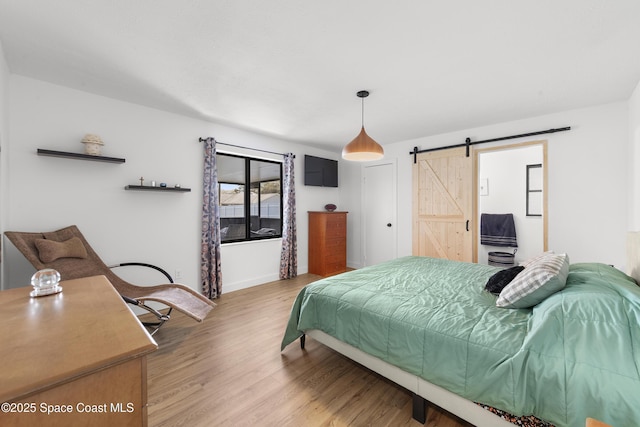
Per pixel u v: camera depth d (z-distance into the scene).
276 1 1.48
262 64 2.15
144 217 3.12
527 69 2.21
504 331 1.36
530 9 1.52
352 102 2.90
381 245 5.02
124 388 0.79
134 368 0.81
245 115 3.36
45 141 2.50
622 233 2.86
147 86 2.56
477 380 1.28
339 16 1.59
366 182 5.23
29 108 2.42
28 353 0.77
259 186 4.44
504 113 3.25
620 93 2.68
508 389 1.19
